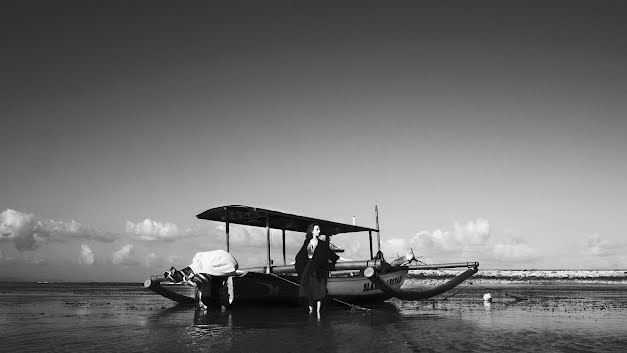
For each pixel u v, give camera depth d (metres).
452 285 19.98
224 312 15.91
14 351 8.35
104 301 24.14
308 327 11.59
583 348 8.65
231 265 15.72
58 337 10.03
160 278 19.38
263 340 9.42
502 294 31.08
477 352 8.16
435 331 10.89
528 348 8.59
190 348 8.52
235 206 16.61
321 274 14.27
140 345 8.89
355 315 14.87
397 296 17.38
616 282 67.25
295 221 18.78
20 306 19.97
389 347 8.62
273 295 16.69
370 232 21.61
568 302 22.94
